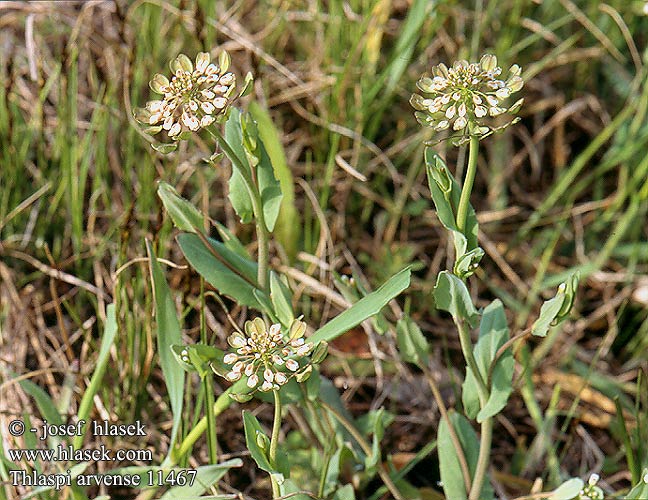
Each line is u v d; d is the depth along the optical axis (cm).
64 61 50
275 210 39
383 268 53
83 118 55
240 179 39
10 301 49
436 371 49
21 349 48
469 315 37
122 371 46
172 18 56
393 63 53
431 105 35
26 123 54
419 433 48
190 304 48
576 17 59
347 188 54
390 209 54
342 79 53
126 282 46
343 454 43
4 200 50
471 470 41
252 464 46
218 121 36
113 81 52
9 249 50
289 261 52
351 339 50
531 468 46
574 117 59
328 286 51
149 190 51
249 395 37
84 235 52
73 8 57
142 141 52
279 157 49
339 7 55
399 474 44
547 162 59
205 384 39
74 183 49
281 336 35
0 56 54
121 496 45
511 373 38
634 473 41
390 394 49
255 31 60
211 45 55
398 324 40
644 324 51
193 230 39
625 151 53
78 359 48
